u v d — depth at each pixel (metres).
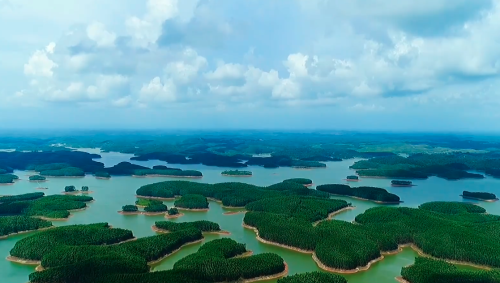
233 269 192.62
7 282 191.00
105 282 174.88
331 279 183.75
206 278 188.00
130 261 196.38
